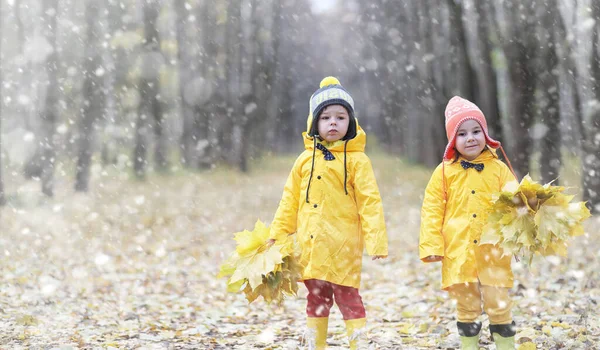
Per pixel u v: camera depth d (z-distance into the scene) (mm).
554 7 13547
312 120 4414
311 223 4250
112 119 23703
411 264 8805
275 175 31297
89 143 20688
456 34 17125
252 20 30531
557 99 13906
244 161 32094
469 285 4078
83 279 7609
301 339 4965
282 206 4457
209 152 32344
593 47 11992
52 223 13062
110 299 6574
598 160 12141
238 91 31250
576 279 6617
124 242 11070
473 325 4117
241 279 4020
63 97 19906
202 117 31766
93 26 20281
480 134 4195
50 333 4988
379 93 42656
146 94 27078
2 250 9602
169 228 13195
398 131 40094
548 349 4316
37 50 18141
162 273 8312
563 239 3799
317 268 4168
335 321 5684
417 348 4609
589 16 11820
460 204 4148
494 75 15953
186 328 5438
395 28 24781
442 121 22297
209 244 11250
